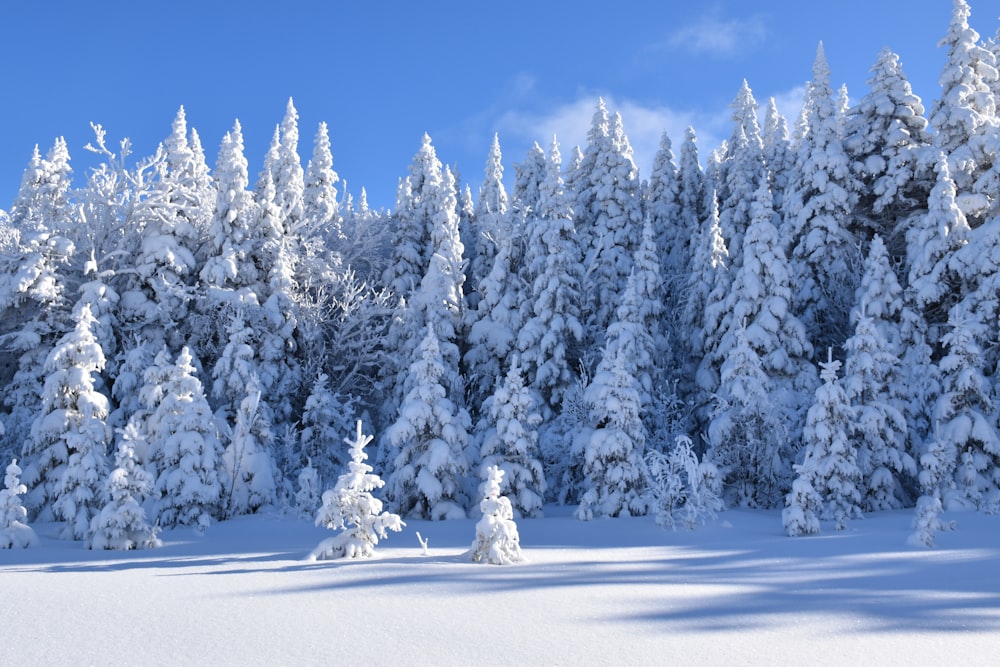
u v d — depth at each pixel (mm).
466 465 23141
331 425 30250
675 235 43125
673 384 31328
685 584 8500
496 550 10695
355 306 36219
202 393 21016
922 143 34656
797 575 9398
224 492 20641
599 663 4895
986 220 27234
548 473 28906
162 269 32062
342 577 9070
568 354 32156
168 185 34188
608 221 39031
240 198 34625
